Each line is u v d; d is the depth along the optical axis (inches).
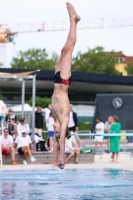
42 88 3307.1
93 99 3410.4
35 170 842.2
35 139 1188.5
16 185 586.6
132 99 2006.6
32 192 513.0
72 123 1162.0
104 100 2066.9
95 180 637.3
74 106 3312.0
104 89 3417.8
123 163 1100.5
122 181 619.2
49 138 1168.8
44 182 620.4
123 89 3457.2
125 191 515.8
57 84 506.3
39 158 1107.3
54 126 501.0
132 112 1999.3
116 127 1154.0
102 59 5895.7
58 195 485.7
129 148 1487.5
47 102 2790.4
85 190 527.5
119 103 2017.7
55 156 517.7
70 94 3353.8
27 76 1220.5
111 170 812.6
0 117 1210.6
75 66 5816.9
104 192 508.1
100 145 1346.0
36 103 2770.7
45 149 1179.9
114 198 460.4
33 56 5797.2
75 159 1110.4
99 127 1337.4
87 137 1731.1
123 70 6614.2
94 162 1138.7
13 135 1221.7
